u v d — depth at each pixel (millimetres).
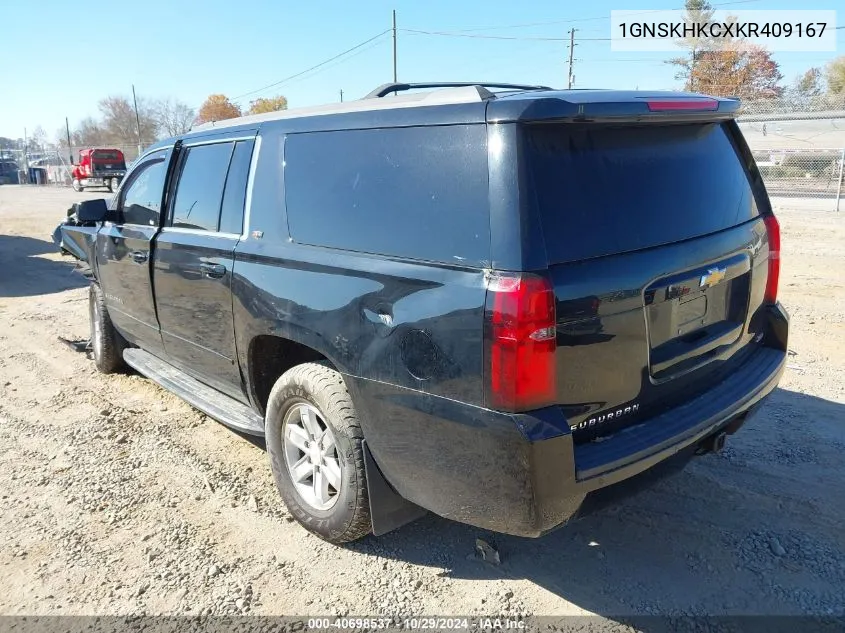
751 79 40500
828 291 8117
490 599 2904
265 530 3457
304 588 3004
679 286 2748
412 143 2701
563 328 2359
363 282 2797
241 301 3477
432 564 3158
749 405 3064
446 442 2535
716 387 3100
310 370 3170
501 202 2357
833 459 3992
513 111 2357
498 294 2312
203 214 3934
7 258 13148
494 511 2469
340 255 2957
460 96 2592
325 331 2969
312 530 3309
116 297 5102
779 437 4285
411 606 2875
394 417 2715
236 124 3824
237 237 3588
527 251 2307
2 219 21672
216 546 3324
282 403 3336
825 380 5223
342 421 2973
